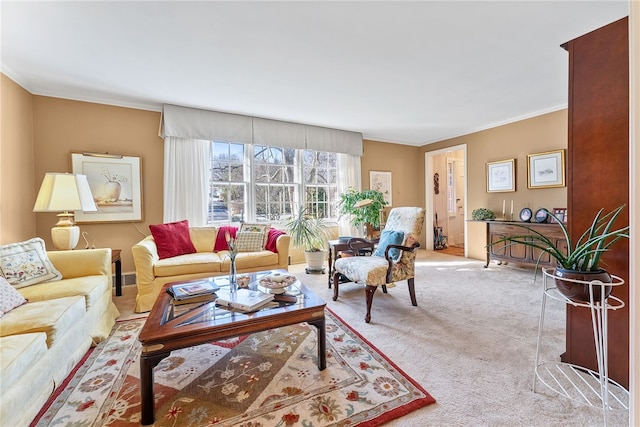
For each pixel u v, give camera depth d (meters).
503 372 1.67
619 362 1.51
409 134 5.26
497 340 2.04
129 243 3.55
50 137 3.18
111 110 3.46
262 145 4.30
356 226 4.80
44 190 2.55
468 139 5.06
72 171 3.26
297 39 2.26
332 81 3.02
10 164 2.73
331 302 2.88
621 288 1.50
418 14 1.98
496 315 2.48
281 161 4.62
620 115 1.49
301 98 3.48
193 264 2.86
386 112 4.02
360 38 2.26
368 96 3.44
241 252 3.38
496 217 4.61
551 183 3.90
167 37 2.22
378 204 4.50
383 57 2.55
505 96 3.47
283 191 4.64
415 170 6.00
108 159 3.42
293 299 1.81
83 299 1.86
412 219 2.80
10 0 1.80
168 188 3.69
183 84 3.05
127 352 1.94
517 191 4.33
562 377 1.61
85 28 2.10
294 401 1.45
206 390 1.54
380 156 5.56
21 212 2.89
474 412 1.37
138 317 2.54
